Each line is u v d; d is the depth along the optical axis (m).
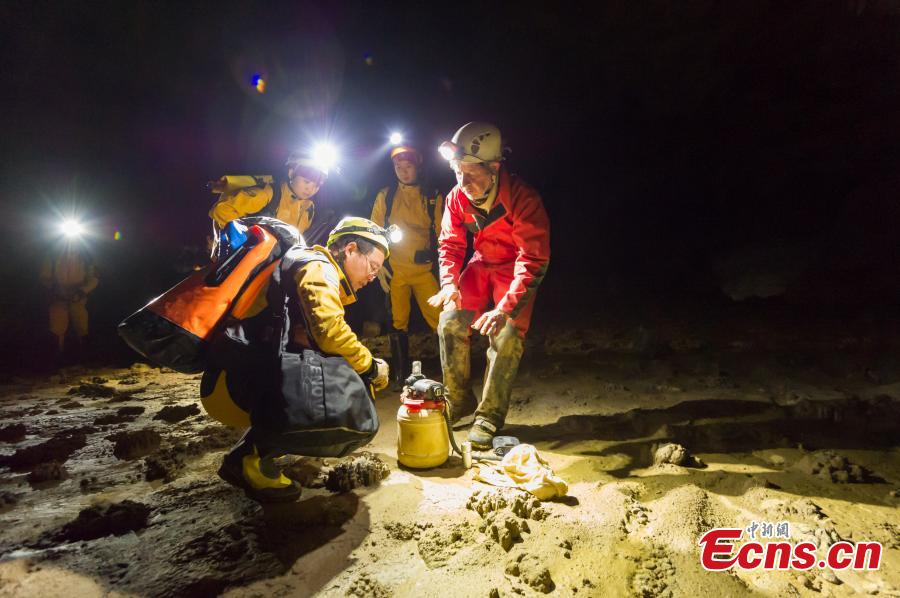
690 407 4.00
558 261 13.52
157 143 12.93
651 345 6.09
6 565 2.07
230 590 1.92
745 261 10.47
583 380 4.91
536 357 6.03
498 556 2.10
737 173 12.11
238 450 2.52
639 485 2.73
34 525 2.42
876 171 10.22
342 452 2.49
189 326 2.24
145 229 12.94
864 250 9.60
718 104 12.19
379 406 4.30
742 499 2.56
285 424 2.23
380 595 1.88
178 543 2.23
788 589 1.89
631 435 3.52
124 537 2.29
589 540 2.20
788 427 3.53
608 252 13.49
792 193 11.13
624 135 14.04
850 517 2.36
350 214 6.00
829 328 6.50
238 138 13.67
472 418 3.87
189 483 2.83
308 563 2.09
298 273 2.37
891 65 9.53
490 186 3.15
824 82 10.41
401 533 2.28
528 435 3.56
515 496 2.46
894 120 9.92
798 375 4.73
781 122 11.38
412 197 4.45
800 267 9.80
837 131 10.64
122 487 2.86
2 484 2.92
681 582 1.93
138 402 4.74
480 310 3.55
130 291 11.78
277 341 2.37
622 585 1.93
